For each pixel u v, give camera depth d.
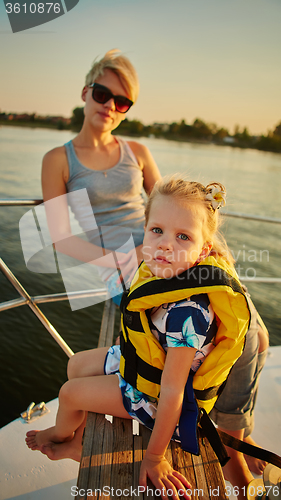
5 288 4.61
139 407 1.03
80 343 4.14
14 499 1.29
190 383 0.99
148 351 0.99
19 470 1.41
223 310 0.97
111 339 1.52
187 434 0.95
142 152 2.03
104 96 1.75
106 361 1.23
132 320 1.01
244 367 1.21
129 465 0.94
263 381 1.94
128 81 1.77
